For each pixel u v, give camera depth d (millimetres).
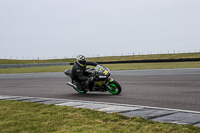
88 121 4270
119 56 66000
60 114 4859
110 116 4535
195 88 8297
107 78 7535
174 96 6879
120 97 7129
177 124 3838
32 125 4145
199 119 4137
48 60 66750
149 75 14445
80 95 8047
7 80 15898
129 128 3734
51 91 9391
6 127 4125
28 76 18844
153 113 4723
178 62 30156
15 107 5902
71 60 66062
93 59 64750
